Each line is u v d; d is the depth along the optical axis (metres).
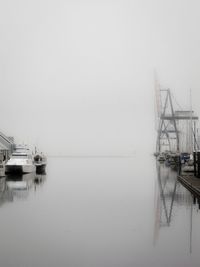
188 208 25.86
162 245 15.87
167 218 22.14
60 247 15.51
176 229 19.05
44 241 16.48
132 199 31.62
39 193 36.09
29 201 30.16
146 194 35.28
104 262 13.55
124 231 18.61
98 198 32.28
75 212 24.50
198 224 20.34
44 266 13.07
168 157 112.62
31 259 13.85
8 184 45.19
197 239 16.94
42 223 20.55
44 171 76.50
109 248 15.41
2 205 27.78
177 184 45.53
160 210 25.17
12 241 16.45
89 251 14.96
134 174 65.75
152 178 55.88
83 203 29.06
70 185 44.84
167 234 17.94
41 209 25.77
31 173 65.81
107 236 17.50
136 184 46.12
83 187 42.38
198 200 30.02
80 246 15.70
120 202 29.66
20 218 22.09
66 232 18.34
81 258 14.02
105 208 26.31
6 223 20.52
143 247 15.59
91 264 13.32
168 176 60.12
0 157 59.16
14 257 14.09
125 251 14.98
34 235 17.64
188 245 15.85
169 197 32.59
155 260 13.76
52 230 18.77
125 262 13.55
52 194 35.34
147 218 22.20
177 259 13.86
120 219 21.92
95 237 17.31
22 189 39.56
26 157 65.38
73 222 20.94
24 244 15.95
